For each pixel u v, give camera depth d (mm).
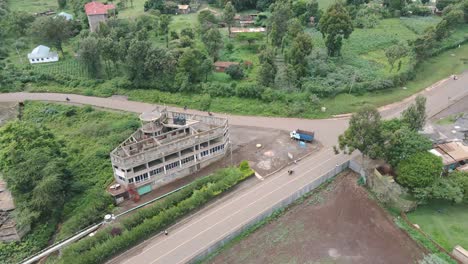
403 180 73812
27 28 160375
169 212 69688
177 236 67875
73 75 133500
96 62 130000
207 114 108875
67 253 62250
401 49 119000
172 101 116062
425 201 72875
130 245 65875
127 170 74938
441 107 107312
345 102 109938
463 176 74250
